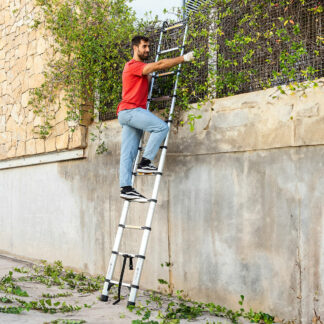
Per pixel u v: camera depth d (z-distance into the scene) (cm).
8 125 768
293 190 386
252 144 417
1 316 363
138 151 479
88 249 598
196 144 466
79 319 378
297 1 404
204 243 454
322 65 388
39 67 689
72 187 633
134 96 452
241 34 441
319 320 361
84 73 581
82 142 601
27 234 723
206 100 459
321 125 369
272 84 418
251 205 416
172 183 490
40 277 579
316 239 368
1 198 798
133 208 536
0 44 805
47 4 629
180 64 479
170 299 471
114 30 573
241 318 401
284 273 387
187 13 491
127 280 538
